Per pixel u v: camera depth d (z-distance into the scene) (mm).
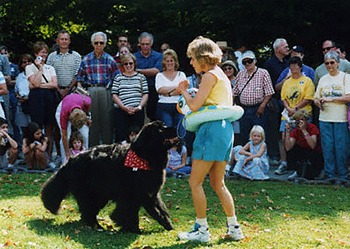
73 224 5031
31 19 17234
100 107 8469
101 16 16156
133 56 8250
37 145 8211
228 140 4422
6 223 4879
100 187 4910
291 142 7805
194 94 4746
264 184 7375
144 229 5000
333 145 7637
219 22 14000
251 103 8305
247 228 5082
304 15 13172
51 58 8852
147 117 8977
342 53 8828
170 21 16312
